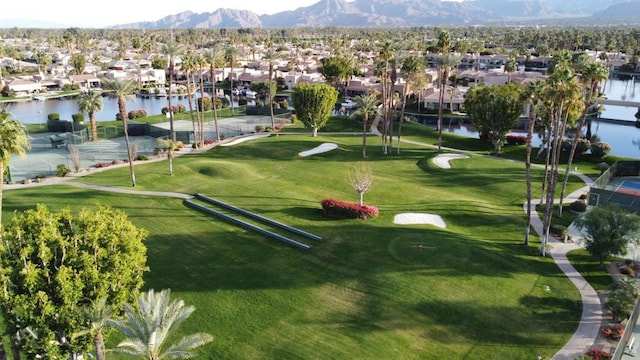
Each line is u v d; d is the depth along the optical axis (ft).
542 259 142.00
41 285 85.71
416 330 106.22
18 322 85.25
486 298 117.70
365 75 587.68
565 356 97.50
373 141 305.73
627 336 97.04
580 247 150.61
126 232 98.58
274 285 124.57
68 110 470.80
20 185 209.97
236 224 163.94
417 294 118.62
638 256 141.79
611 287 115.96
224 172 222.48
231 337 104.42
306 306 115.34
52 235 88.94
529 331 105.91
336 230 157.38
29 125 345.92
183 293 121.49
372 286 122.52
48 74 654.12
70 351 91.86
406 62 281.54
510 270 132.67
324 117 316.40
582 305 116.47
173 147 227.40
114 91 197.98
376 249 142.31
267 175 224.12
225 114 408.87
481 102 279.28
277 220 164.86
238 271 131.95
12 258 86.48
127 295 94.94
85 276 88.74
